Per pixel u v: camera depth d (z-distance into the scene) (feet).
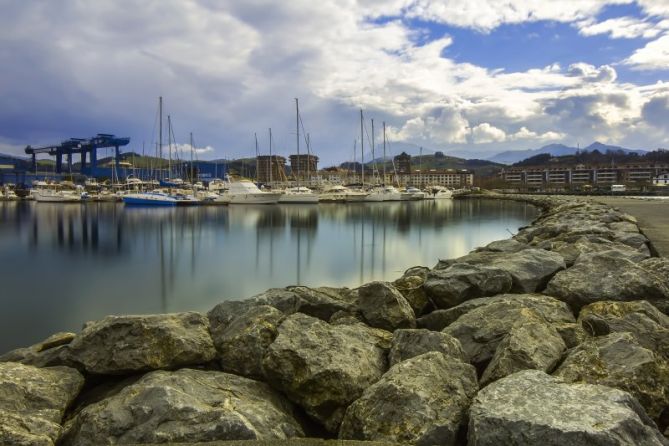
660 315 22.36
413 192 379.35
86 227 173.78
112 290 67.36
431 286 31.27
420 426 14.69
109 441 14.90
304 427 18.37
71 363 20.63
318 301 29.66
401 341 21.02
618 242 46.75
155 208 270.67
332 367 18.34
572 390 13.96
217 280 74.28
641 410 13.37
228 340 21.68
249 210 256.93
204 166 515.09
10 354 23.21
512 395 14.06
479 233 143.84
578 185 490.90
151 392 16.43
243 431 14.99
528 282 32.01
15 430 15.15
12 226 178.19
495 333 21.54
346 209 270.05
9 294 65.05
